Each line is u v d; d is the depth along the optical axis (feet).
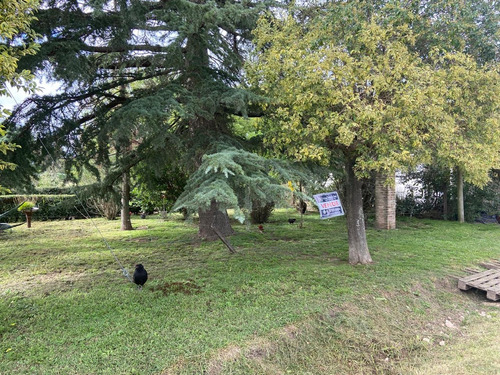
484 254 23.95
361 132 15.42
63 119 19.80
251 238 29.17
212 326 12.60
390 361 12.37
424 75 14.78
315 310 14.03
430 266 20.35
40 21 16.26
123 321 12.84
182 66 21.31
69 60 16.47
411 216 45.01
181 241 28.86
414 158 16.38
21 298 15.24
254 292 15.76
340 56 15.35
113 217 48.08
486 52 18.54
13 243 29.09
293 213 50.31
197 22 18.17
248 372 10.72
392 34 16.10
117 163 25.82
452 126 15.60
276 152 20.76
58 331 12.10
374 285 16.79
